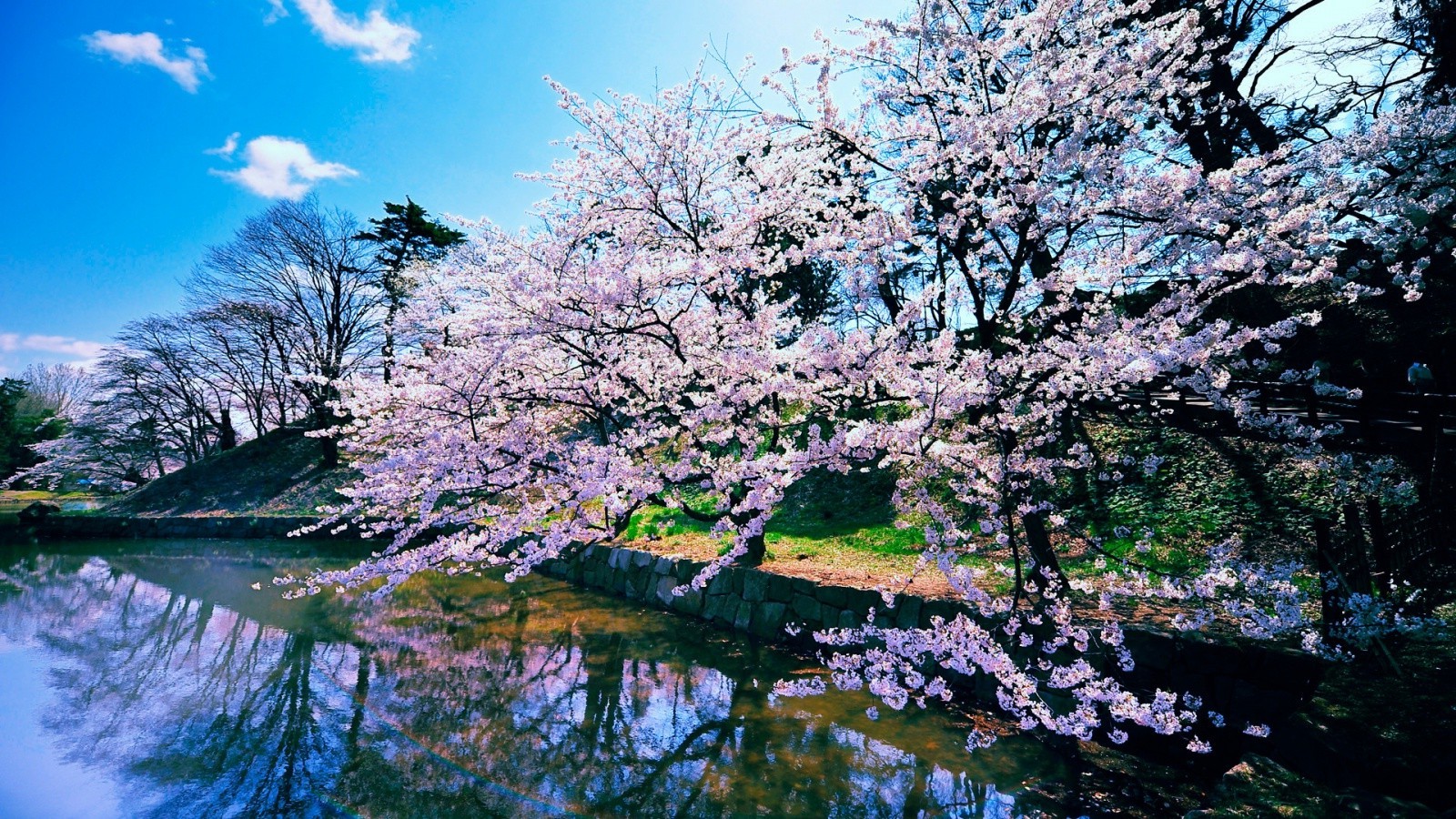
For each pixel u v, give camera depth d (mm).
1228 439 11164
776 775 6293
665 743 7086
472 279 9055
